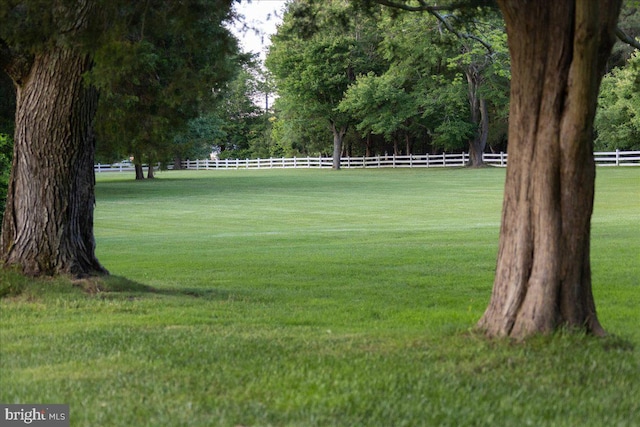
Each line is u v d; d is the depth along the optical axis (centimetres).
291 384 733
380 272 1742
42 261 1353
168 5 1285
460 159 8450
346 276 1691
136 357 859
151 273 1792
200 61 1703
